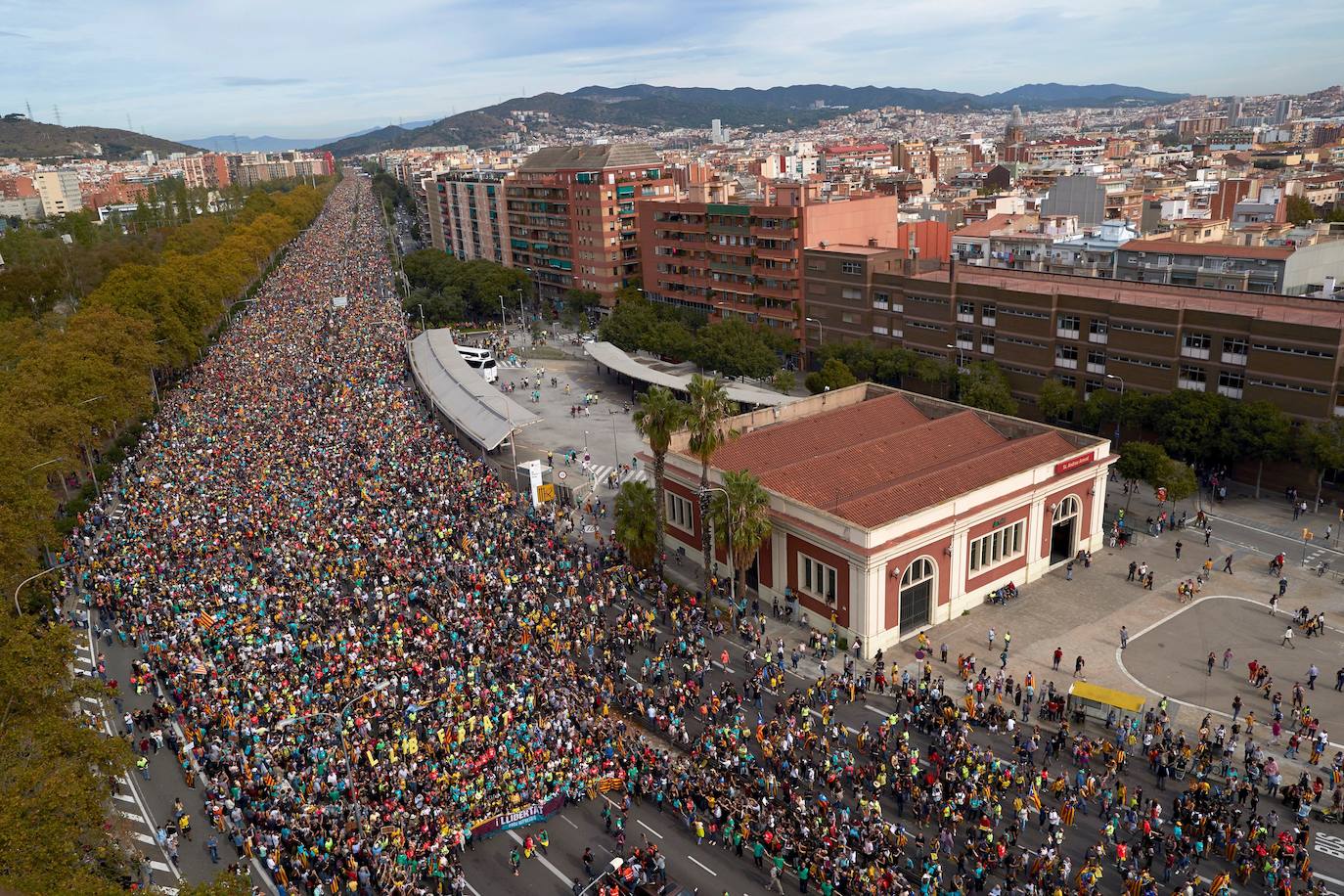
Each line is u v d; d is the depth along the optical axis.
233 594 68.56
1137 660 62.78
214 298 172.88
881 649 65.44
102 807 46.72
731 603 71.31
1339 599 69.44
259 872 45.50
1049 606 70.81
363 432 106.06
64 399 98.19
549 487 90.38
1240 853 43.84
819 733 55.84
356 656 60.66
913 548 65.00
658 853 46.28
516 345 172.00
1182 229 148.50
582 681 59.97
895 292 126.00
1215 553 78.06
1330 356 83.62
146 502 87.88
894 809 48.91
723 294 157.00
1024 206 197.88
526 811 48.81
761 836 45.78
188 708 56.59
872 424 86.50
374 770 50.72
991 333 114.88
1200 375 94.88
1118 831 46.56
